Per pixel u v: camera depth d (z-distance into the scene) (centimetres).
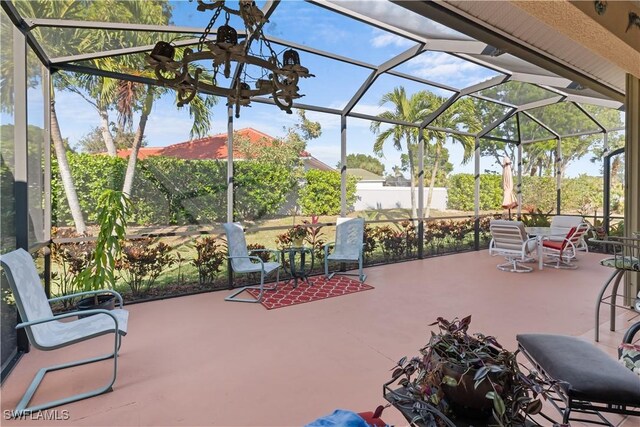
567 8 209
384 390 132
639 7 263
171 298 427
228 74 247
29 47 312
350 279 516
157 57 223
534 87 556
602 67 351
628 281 370
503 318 347
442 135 729
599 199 756
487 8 229
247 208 506
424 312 368
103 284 331
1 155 255
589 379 154
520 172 866
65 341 215
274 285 480
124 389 224
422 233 691
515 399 109
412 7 218
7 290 260
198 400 212
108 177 405
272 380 234
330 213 581
